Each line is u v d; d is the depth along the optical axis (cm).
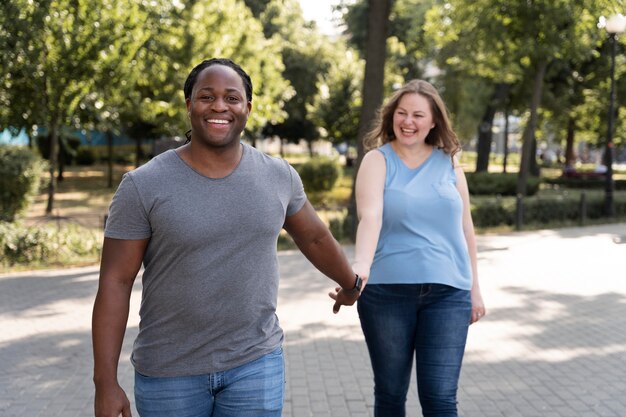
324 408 483
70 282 962
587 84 3106
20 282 962
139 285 918
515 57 1872
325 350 627
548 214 1755
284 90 2803
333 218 1429
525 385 532
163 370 233
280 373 244
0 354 618
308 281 957
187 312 230
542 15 1748
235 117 231
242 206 230
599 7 1739
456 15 1972
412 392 512
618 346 641
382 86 1417
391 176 343
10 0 1241
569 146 3991
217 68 233
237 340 235
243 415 236
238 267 231
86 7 1362
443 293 330
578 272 1031
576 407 485
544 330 699
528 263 1112
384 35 1414
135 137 2916
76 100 1417
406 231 334
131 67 1470
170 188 227
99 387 223
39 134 2922
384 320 333
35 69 1308
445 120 348
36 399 503
